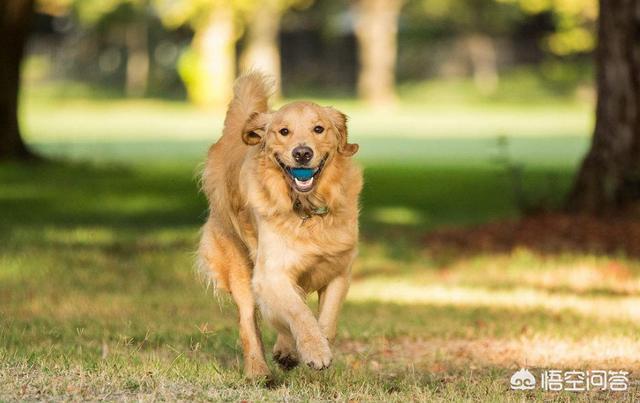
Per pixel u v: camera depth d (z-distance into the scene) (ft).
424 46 291.79
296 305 23.93
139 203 72.38
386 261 50.03
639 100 54.39
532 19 275.18
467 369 27.55
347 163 25.39
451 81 287.28
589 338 31.37
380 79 243.40
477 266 47.93
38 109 225.76
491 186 85.10
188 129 167.12
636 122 54.49
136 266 46.24
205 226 27.86
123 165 99.71
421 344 31.45
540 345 30.71
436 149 127.75
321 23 270.87
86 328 32.73
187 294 40.47
